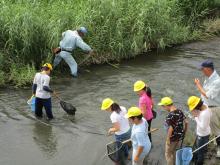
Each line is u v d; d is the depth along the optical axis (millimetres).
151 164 9062
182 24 19359
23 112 11680
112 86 13664
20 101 12391
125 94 13016
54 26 14680
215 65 15727
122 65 15680
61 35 14828
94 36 15625
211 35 19641
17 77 13633
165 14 17453
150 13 17031
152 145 9859
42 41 14391
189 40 18906
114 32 16062
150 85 13734
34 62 14406
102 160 9281
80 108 11992
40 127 10836
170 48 17797
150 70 15156
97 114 11633
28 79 13586
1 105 12070
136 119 7949
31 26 14102
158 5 17172
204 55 16938
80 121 11203
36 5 15711
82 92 13148
